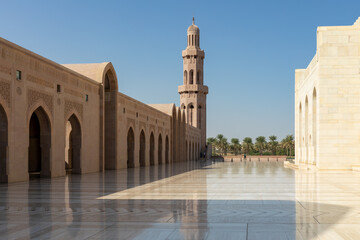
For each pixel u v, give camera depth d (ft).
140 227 19.61
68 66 83.46
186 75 223.71
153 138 124.26
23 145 53.21
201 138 224.94
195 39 223.30
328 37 76.43
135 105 103.60
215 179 55.67
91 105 76.69
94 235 17.84
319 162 76.33
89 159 75.25
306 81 99.25
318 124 76.89
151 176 63.16
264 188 41.11
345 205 27.58
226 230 18.84
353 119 75.46
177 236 17.60
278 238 17.10
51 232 18.49
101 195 34.53
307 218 22.09
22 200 30.94
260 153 315.99
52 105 60.95
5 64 49.16
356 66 75.61
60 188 41.57
